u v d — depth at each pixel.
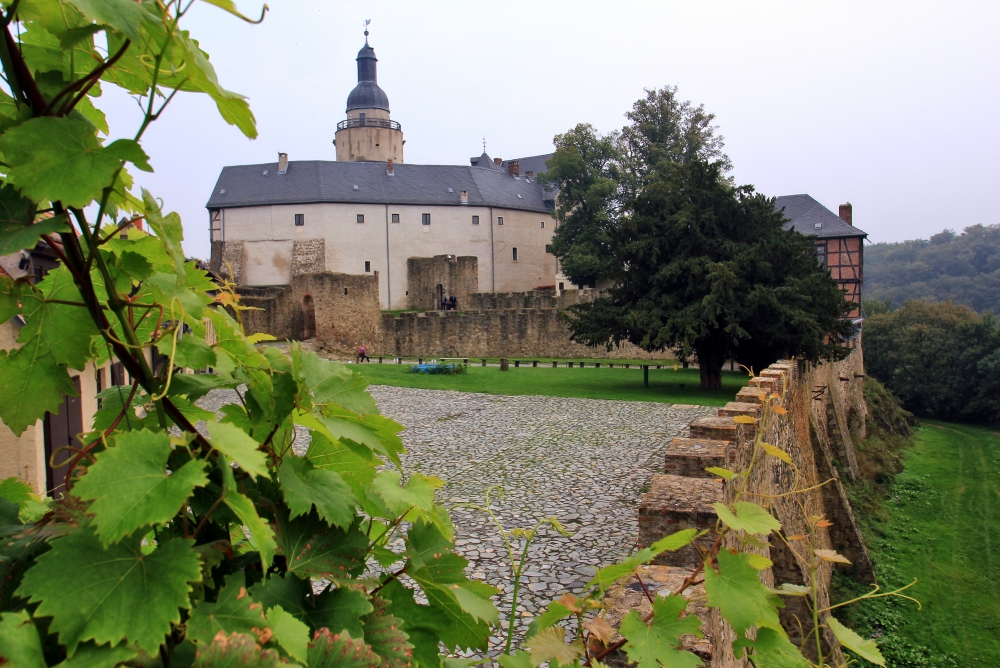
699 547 2.16
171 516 1.08
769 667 1.97
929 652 16.05
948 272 126.62
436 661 1.79
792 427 17.75
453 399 27.14
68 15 1.25
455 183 73.62
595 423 21.42
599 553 9.82
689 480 6.48
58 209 1.29
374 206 69.12
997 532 24.95
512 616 2.25
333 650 1.31
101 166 1.16
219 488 1.36
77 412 9.71
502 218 73.88
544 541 10.34
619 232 32.94
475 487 13.78
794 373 20.70
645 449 17.34
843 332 31.02
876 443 39.31
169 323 1.57
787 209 58.03
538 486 13.80
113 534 1.06
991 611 17.91
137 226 1.62
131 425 1.56
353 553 1.54
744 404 11.00
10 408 1.48
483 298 58.88
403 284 69.75
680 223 30.64
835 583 19.55
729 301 29.06
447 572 1.84
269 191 68.69
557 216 67.00
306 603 1.47
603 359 51.22
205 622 1.18
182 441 1.28
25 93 1.26
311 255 67.38
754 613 1.92
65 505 1.28
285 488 1.45
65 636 1.04
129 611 1.07
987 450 40.66
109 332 1.37
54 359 1.49
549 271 78.69
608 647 2.09
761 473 10.44
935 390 53.16
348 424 1.62
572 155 63.66
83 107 1.54
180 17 1.25
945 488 31.62
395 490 1.76
